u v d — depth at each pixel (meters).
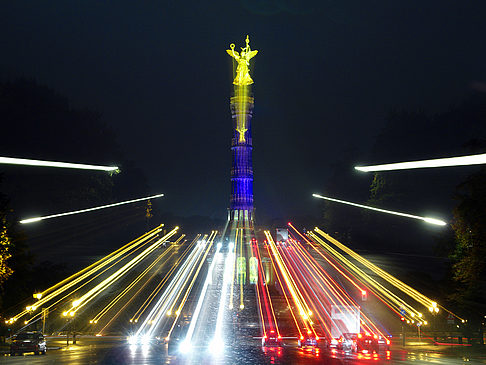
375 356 33.34
